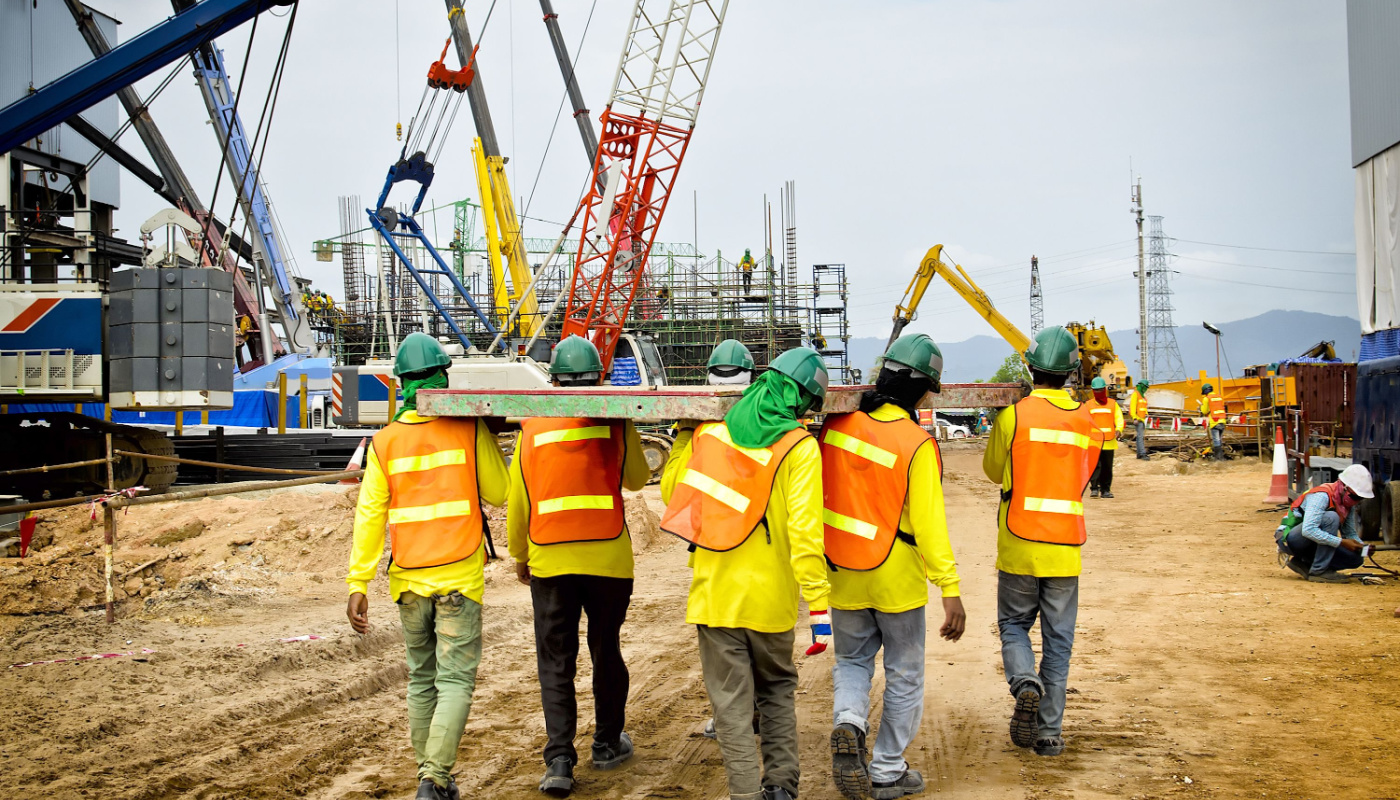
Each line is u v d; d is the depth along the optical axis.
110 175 37.09
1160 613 8.53
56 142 31.38
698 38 30.23
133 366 15.21
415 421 4.86
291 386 28.45
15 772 4.81
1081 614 8.60
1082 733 5.45
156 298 15.28
